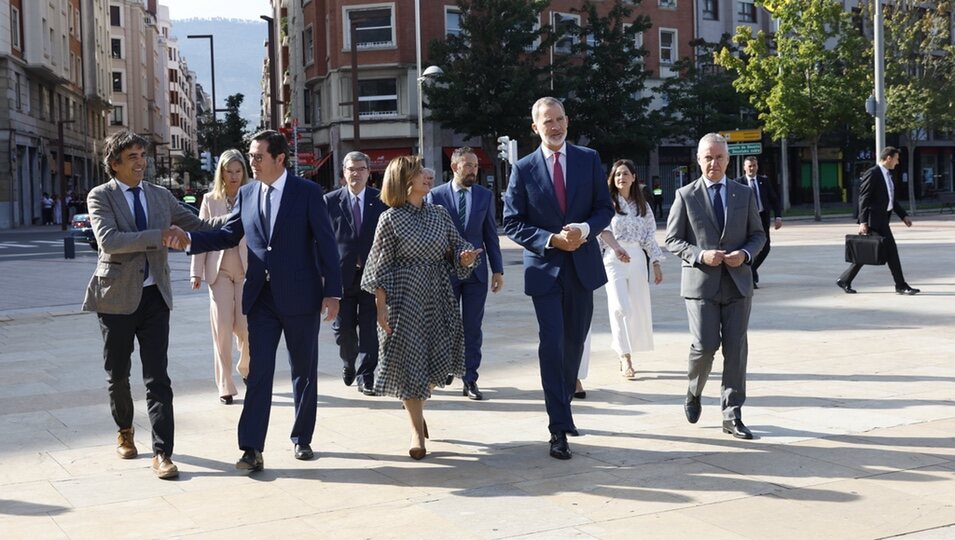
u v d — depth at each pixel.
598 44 45.06
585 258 6.40
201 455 6.57
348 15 44.50
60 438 7.12
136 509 5.41
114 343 6.23
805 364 9.14
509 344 11.08
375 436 6.99
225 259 8.23
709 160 6.66
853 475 5.68
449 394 8.48
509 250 27.42
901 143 61.84
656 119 44.66
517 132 41.12
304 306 6.27
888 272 17.62
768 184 15.43
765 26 56.91
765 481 5.61
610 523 4.96
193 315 14.76
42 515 5.32
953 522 4.87
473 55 40.59
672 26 52.69
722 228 6.63
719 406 7.59
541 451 6.43
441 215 6.52
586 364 8.02
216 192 8.58
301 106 53.38
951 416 7.01
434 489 5.65
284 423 7.52
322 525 5.05
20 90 51.88
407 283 6.33
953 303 13.12
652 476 5.77
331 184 47.41
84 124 67.69
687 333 11.46
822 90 40.75
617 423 7.13
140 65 95.25
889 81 42.84
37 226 51.69
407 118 44.34
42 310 15.71
